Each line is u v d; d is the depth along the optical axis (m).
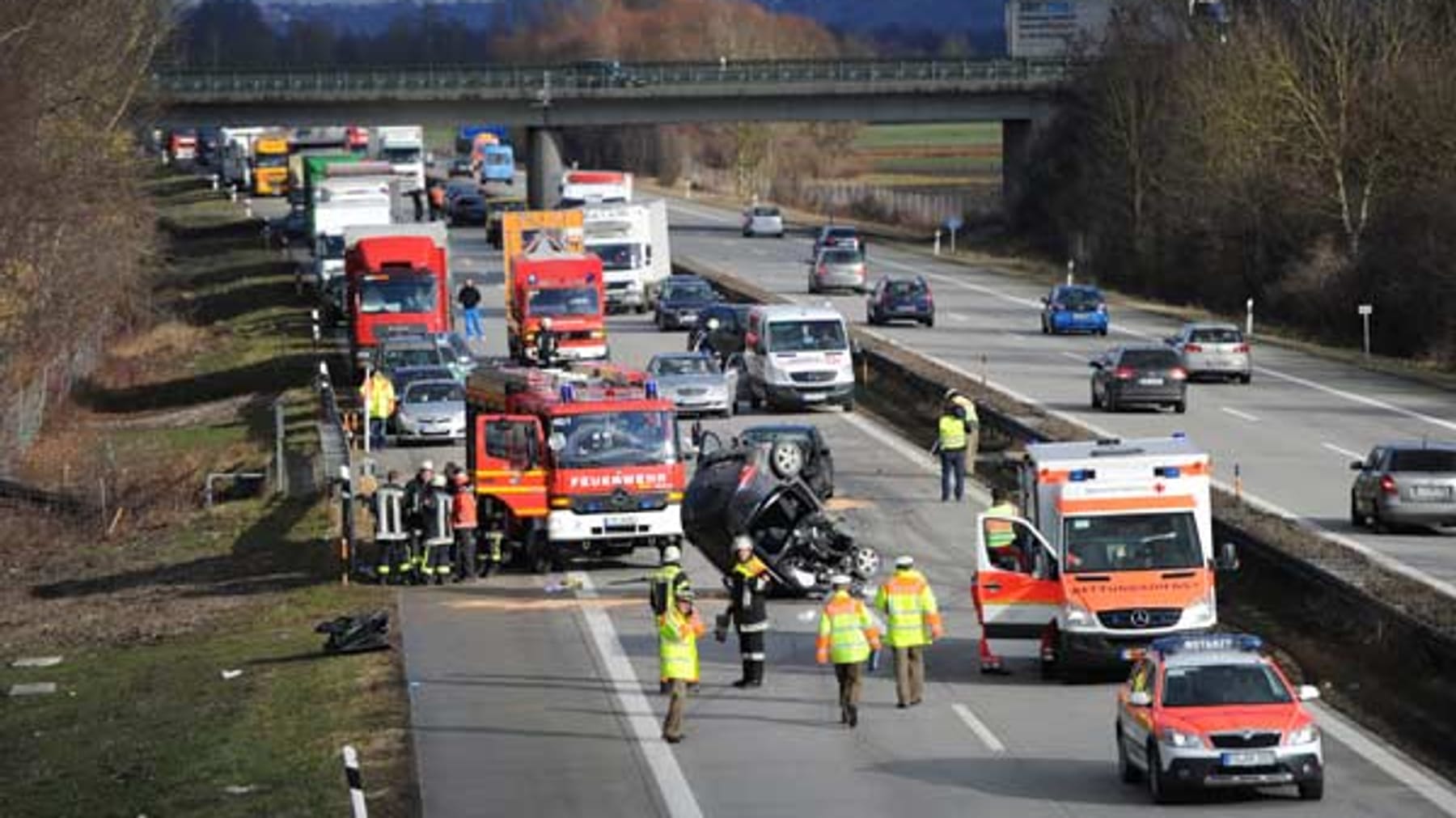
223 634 101.38
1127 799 65.69
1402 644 84.88
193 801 69.31
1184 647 67.62
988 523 85.44
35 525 144.25
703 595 103.19
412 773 71.06
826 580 100.69
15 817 70.50
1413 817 62.72
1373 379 190.25
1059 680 83.88
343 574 111.56
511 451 108.81
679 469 109.44
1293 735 63.75
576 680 85.31
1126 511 83.50
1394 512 111.62
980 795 66.56
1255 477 132.38
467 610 101.12
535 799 67.44
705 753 73.12
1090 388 175.38
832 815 64.75
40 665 99.12
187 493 151.62
